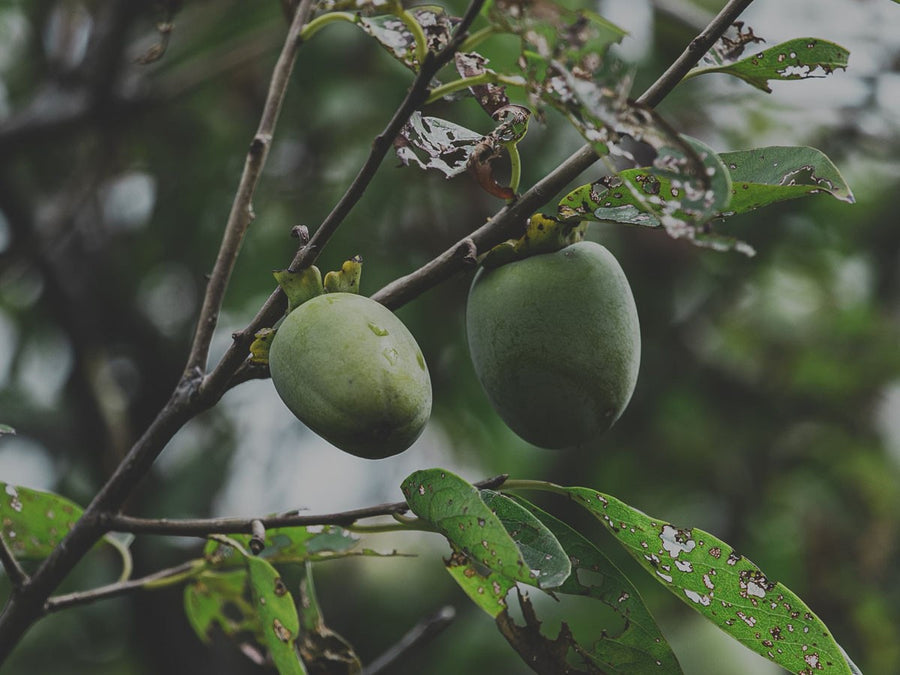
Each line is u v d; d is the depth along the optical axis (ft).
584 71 4.43
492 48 9.30
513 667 13.20
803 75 5.56
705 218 4.42
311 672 7.04
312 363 5.13
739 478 15.26
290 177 13.35
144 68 13.50
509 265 6.01
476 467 13.93
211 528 5.81
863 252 15.38
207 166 13.75
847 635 14.73
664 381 14.69
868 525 15.23
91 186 13.00
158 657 12.30
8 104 15.46
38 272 13.35
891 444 15.89
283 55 6.50
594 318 5.84
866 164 15.01
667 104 13.55
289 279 5.43
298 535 6.82
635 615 5.52
